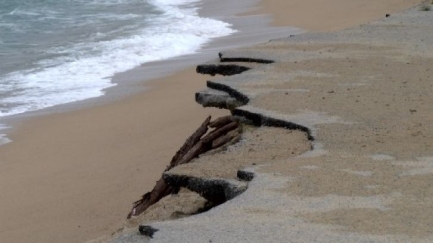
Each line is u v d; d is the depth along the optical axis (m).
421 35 14.54
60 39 26.89
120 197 12.39
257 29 26.88
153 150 14.62
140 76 20.58
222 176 7.64
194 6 34.56
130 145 15.00
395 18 16.69
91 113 17.38
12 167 14.17
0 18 31.31
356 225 6.14
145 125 16.19
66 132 16.06
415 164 7.60
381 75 11.43
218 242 5.92
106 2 35.94
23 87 19.91
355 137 8.54
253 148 8.49
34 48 25.34
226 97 10.84
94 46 25.02
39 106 18.14
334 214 6.39
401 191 6.87
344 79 11.24
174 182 7.82
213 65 12.91
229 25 28.22
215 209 6.66
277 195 6.88
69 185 13.08
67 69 21.77
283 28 26.64
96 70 21.58
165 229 6.26
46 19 31.27
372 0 30.19
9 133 16.17
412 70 11.68
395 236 5.91
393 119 9.16
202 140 10.88
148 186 12.80
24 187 13.13
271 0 33.44
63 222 11.56
